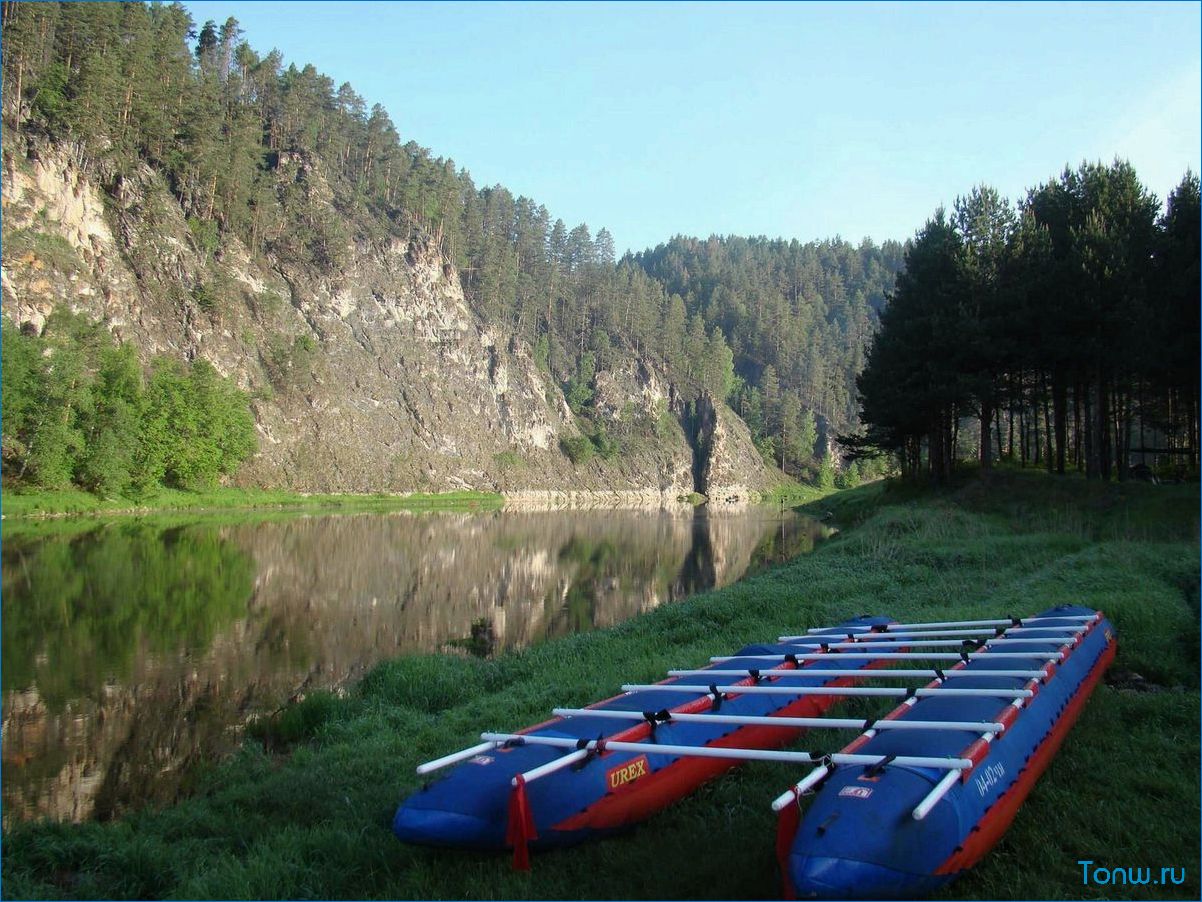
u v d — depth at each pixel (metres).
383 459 89.88
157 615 20.14
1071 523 23.67
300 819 7.22
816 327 178.88
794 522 58.00
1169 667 9.65
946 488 36.44
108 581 24.88
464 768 6.38
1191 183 28.30
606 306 150.75
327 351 91.25
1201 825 5.67
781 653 9.72
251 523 49.16
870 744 5.87
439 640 17.80
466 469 100.50
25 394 49.53
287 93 104.19
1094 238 29.41
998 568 18.11
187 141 83.62
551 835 5.89
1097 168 34.06
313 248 98.12
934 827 4.96
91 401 53.06
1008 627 10.06
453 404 105.06
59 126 68.06
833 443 150.50
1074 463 38.00
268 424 78.19
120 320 66.44
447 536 44.56
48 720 12.01
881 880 4.72
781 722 6.45
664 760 6.79
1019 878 5.12
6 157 61.31
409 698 11.72
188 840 6.90
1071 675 8.08
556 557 34.84
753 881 5.31
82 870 6.52
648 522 59.94
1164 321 24.50
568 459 122.56
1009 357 31.75
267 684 14.09
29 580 24.55
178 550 33.34
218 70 103.94
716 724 7.41
